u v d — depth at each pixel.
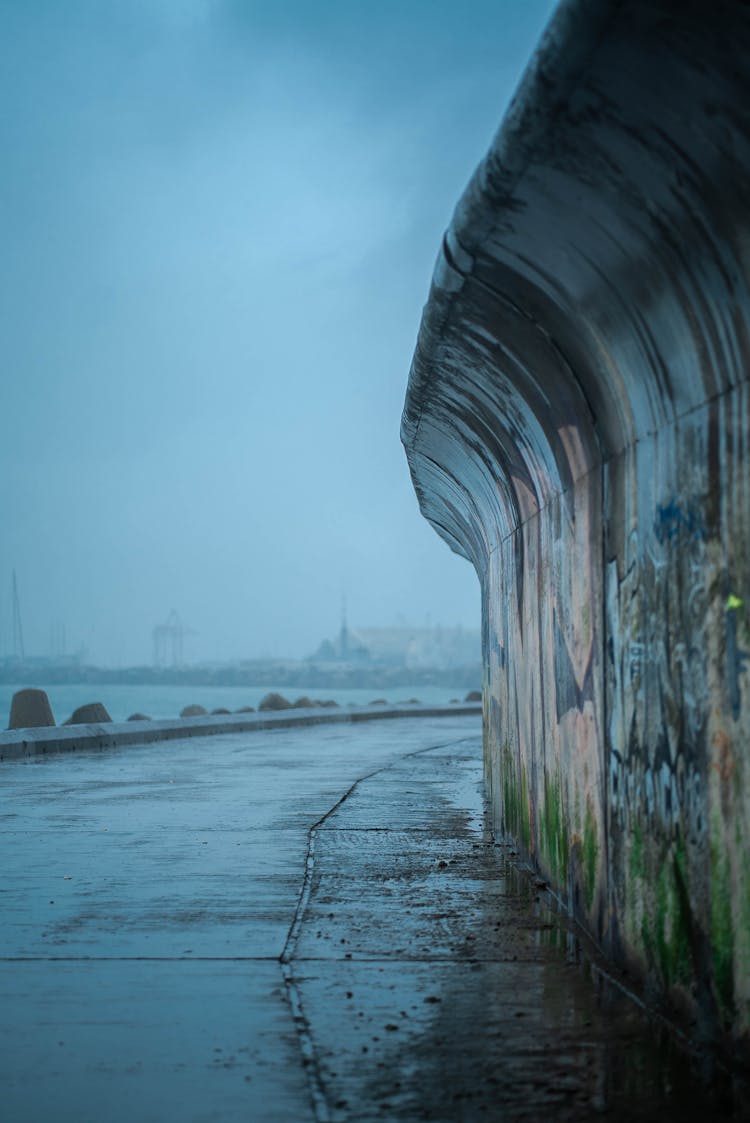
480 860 10.38
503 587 12.02
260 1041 5.37
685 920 5.28
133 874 9.66
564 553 8.12
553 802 8.73
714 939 4.89
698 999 5.11
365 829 12.37
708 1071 4.80
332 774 19.02
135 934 7.50
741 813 4.57
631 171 4.58
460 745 26.56
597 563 7.02
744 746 4.53
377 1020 5.68
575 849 7.82
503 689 12.03
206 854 10.69
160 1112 4.51
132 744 27.22
